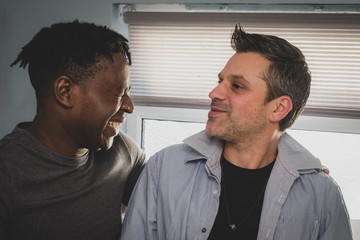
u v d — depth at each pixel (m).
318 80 1.27
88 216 0.87
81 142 0.81
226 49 1.31
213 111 0.85
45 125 0.79
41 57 0.76
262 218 0.82
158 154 0.98
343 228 0.84
